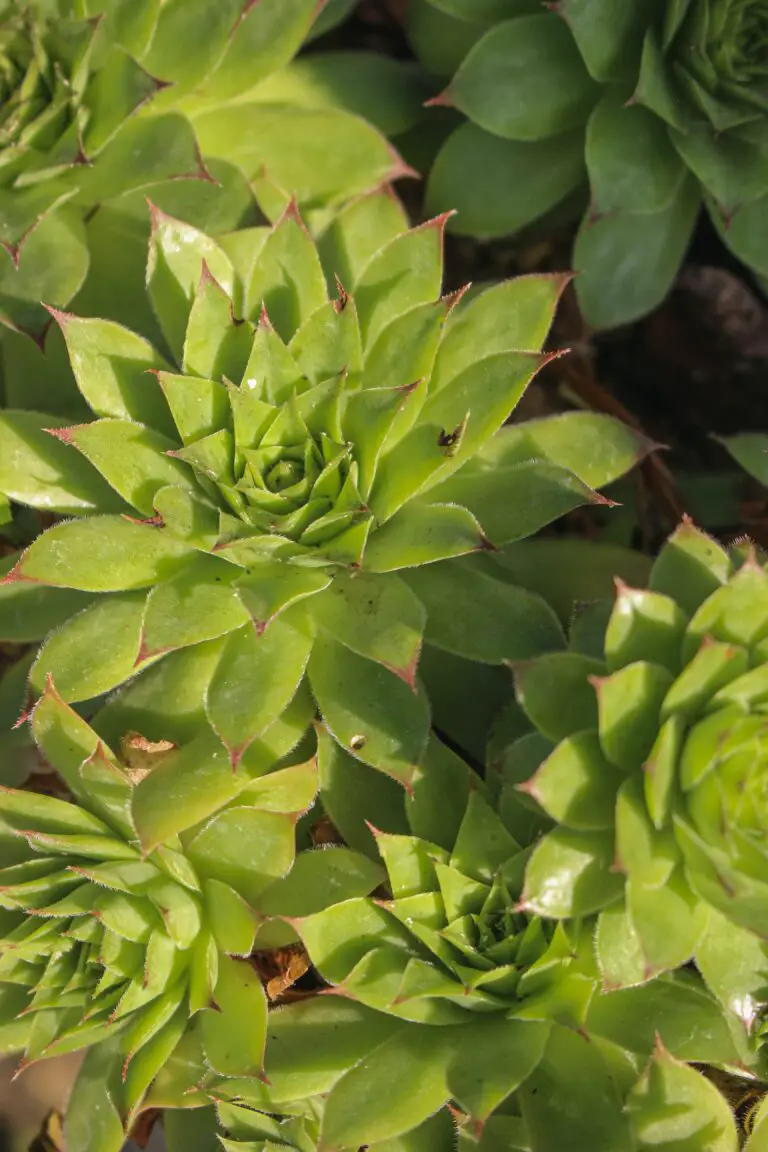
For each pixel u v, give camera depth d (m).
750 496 0.45
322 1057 0.38
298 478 0.39
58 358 0.42
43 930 0.38
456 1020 0.38
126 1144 0.46
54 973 0.39
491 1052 0.37
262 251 0.40
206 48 0.42
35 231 0.41
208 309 0.39
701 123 0.43
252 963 0.40
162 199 0.42
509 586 0.39
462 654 0.39
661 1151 0.37
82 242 0.42
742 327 0.48
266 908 0.39
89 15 0.42
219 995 0.38
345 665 0.39
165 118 0.41
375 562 0.38
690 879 0.37
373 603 0.38
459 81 0.42
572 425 0.40
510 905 0.38
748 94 0.42
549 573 0.41
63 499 0.40
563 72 0.43
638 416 0.49
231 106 0.43
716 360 0.48
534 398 0.46
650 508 0.45
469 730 0.40
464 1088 0.37
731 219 0.42
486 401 0.39
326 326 0.39
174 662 0.39
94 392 0.39
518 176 0.43
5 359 0.43
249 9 0.41
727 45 0.42
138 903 0.38
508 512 0.39
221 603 0.38
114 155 0.42
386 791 0.39
